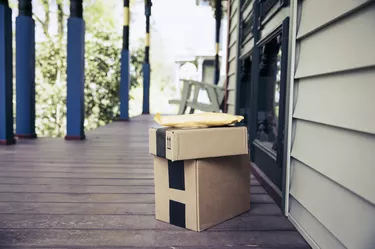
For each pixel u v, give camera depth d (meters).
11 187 2.46
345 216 1.21
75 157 3.74
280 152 2.15
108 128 7.07
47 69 11.45
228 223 1.79
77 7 4.89
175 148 1.56
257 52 3.10
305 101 1.65
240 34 4.36
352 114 1.17
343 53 1.24
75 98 5.06
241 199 1.92
